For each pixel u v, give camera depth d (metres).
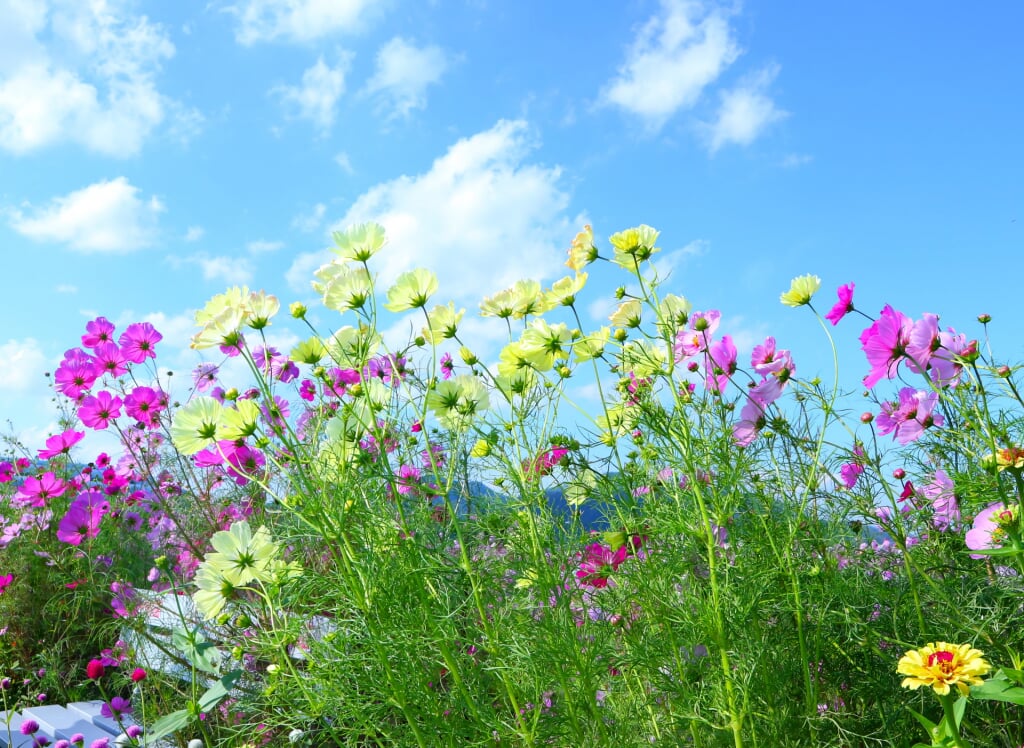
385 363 1.60
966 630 1.27
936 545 1.49
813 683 1.33
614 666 1.28
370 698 1.15
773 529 1.36
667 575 1.26
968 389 1.29
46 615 2.22
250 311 1.18
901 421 1.41
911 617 1.39
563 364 1.40
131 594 2.03
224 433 1.14
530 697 1.22
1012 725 1.24
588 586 1.37
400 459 1.37
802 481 1.41
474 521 1.33
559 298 1.37
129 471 2.35
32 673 1.99
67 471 2.74
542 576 1.20
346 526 1.13
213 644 1.62
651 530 1.30
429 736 1.14
